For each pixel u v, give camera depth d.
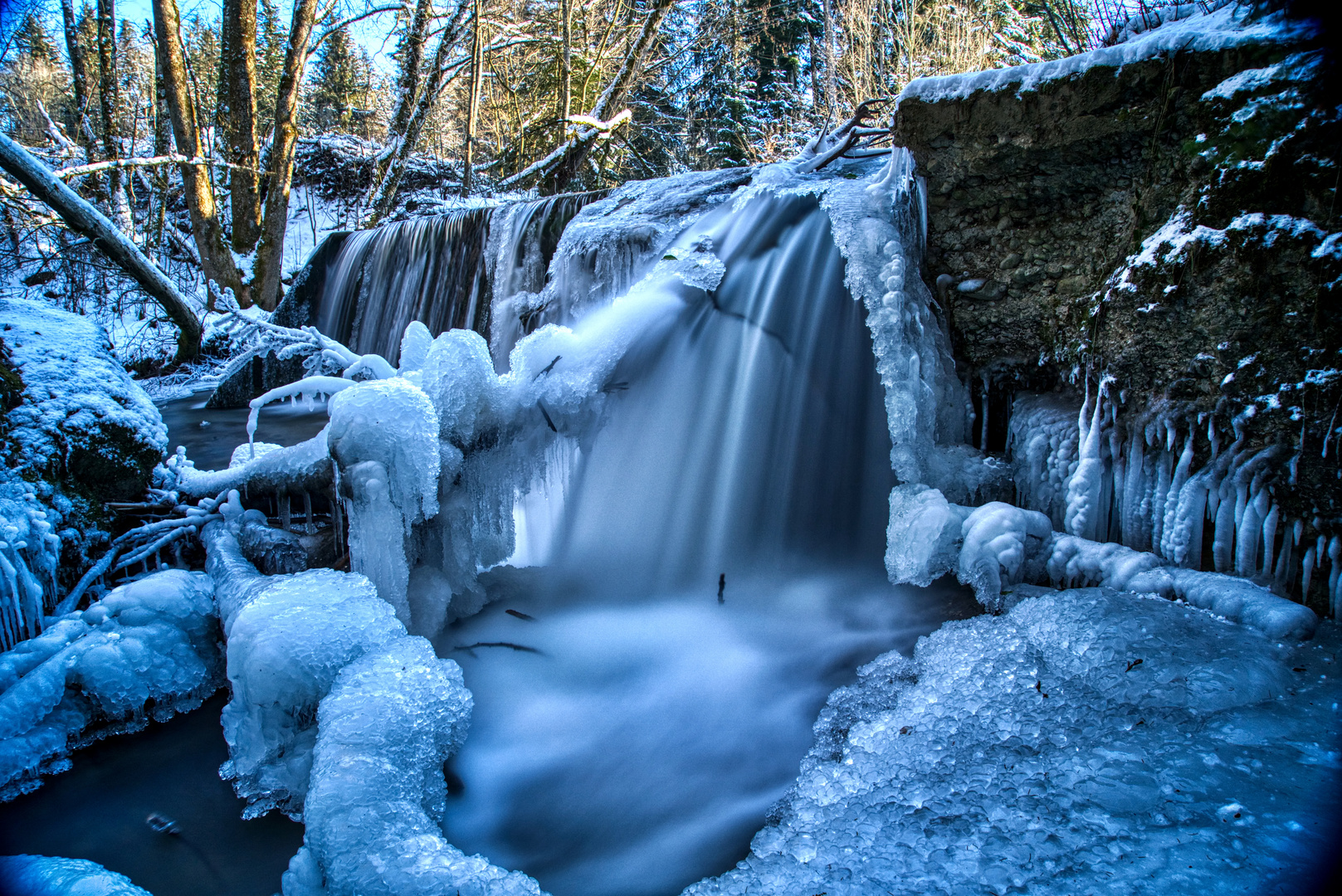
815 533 4.10
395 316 8.62
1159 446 3.19
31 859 2.12
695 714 2.88
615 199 6.45
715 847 2.20
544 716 2.87
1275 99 2.75
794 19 17.52
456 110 21.94
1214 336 2.95
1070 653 2.62
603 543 4.18
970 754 2.24
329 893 1.93
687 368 4.31
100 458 3.80
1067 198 3.64
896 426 3.65
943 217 4.03
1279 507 2.79
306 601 2.78
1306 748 2.01
